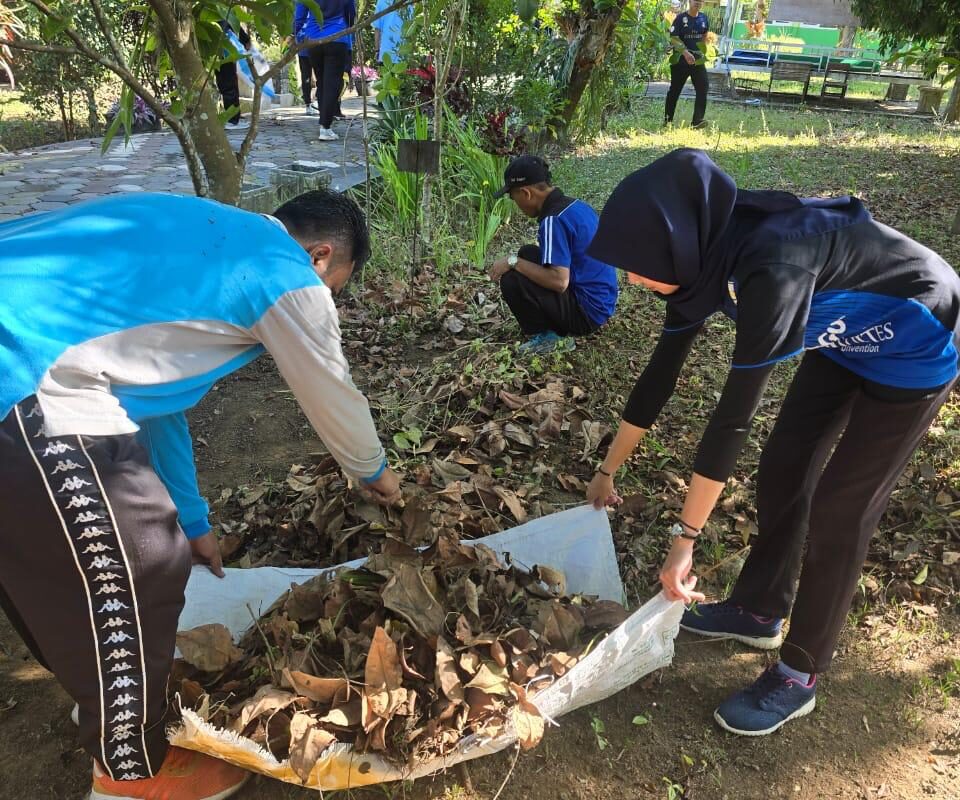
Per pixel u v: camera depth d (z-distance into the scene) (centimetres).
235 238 160
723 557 266
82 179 669
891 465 184
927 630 240
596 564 241
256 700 180
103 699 159
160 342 150
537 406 333
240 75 1111
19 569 148
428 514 244
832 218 170
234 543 262
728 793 194
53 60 854
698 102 1094
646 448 318
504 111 696
